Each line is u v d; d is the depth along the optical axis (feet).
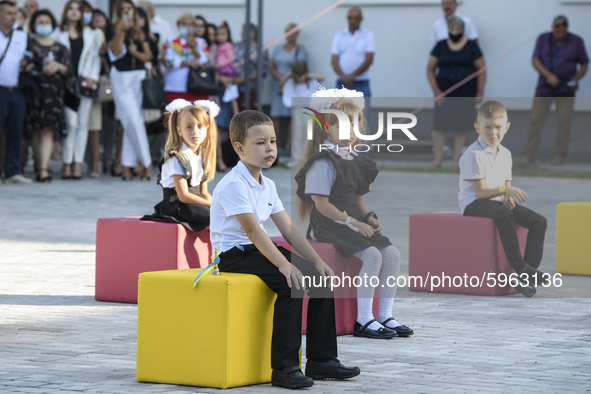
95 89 88.22
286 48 106.83
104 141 96.58
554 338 35.27
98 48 88.17
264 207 30.27
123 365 30.91
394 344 34.32
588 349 33.45
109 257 42.09
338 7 110.52
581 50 91.71
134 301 41.75
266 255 28.81
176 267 40.81
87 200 77.15
